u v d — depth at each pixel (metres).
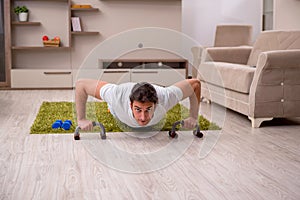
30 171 2.23
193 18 6.95
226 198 1.87
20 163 2.37
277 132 3.25
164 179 2.12
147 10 6.15
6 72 5.93
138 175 2.18
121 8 6.11
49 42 5.91
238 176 2.18
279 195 1.92
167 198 1.87
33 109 4.27
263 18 6.82
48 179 2.11
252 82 3.44
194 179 2.12
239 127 3.43
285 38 4.26
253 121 3.41
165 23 6.20
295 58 3.34
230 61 4.77
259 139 3.01
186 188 2.00
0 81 5.95
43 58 6.10
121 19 6.12
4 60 5.91
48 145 2.78
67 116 3.79
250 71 3.51
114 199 1.85
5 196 1.88
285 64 3.35
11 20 5.97
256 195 1.91
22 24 5.99
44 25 6.04
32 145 2.78
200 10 6.94
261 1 6.82
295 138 3.04
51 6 6.03
